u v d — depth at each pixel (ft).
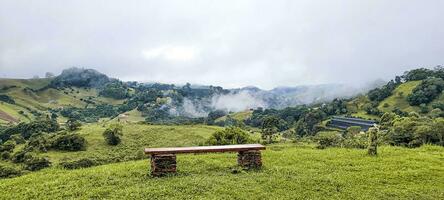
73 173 65.05
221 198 48.52
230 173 61.67
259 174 60.64
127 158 169.78
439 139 141.49
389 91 639.76
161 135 387.14
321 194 51.67
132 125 443.32
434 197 52.34
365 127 453.58
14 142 366.63
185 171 62.54
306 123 511.81
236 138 193.36
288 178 58.49
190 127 433.07
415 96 556.92
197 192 50.88
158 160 59.72
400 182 59.36
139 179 57.72
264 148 65.72
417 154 84.33
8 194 53.11
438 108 485.15
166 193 50.39
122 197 48.98
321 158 77.00
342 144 125.59
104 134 349.82
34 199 50.34
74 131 407.85
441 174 65.10
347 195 51.57
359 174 63.36
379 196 51.70
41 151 310.65
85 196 50.01
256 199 48.52
